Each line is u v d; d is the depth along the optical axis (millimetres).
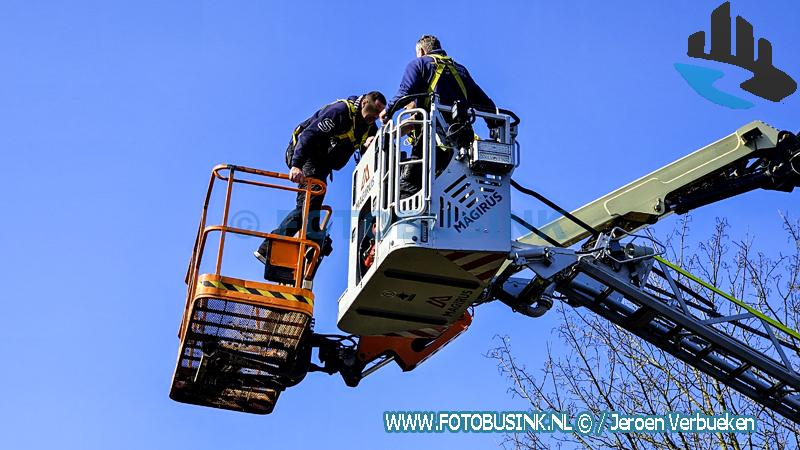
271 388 9812
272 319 8938
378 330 9750
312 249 9617
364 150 9906
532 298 10312
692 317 10219
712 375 10898
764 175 10273
